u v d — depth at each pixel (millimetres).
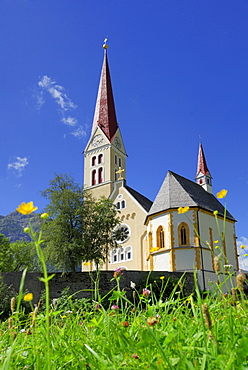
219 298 4316
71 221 39375
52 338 4020
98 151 72625
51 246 36781
